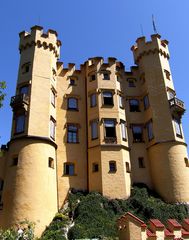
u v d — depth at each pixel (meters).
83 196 33.16
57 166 35.03
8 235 17.09
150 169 36.97
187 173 34.78
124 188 33.38
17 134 32.81
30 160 30.81
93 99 39.50
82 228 26.48
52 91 37.66
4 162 32.75
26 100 34.12
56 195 32.69
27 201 28.75
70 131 37.75
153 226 16.56
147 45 43.25
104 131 36.50
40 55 38.25
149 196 33.78
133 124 39.66
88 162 35.91
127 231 16.03
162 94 39.19
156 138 36.88
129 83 42.94
